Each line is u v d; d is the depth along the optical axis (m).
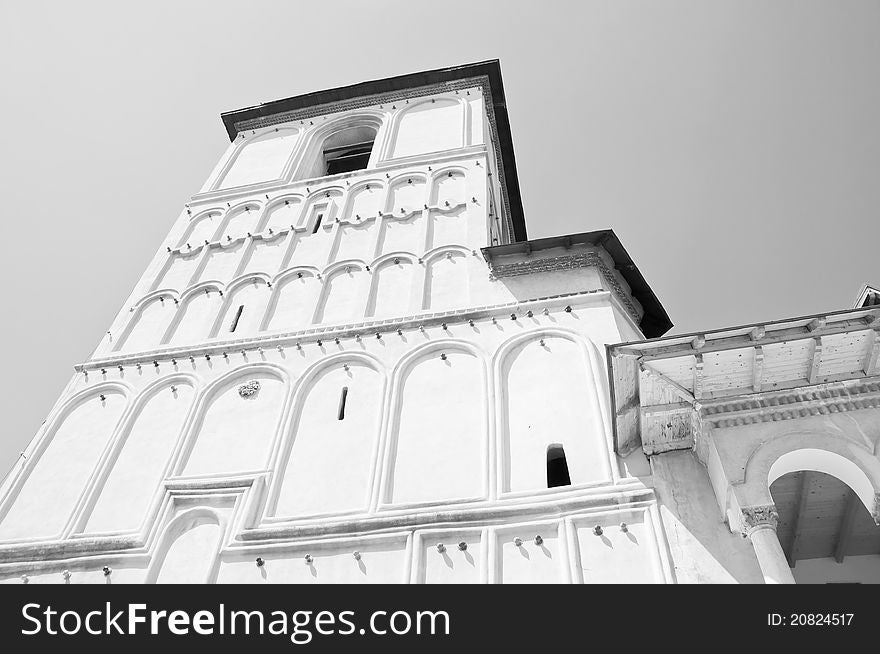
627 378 10.01
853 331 9.23
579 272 15.20
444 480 11.37
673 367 9.70
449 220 18.23
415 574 9.89
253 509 11.43
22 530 12.03
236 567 10.57
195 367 14.73
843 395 9.68
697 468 10.48
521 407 12.39
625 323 14.34
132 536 11.43
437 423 12.42
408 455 11.92
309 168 23.45
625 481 10.62
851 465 9.33
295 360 14.38
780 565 8.59
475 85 26.06
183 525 11.52
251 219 20.03
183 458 12.77
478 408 12.53
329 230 18.89
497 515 10.51
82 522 11.93
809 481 12.12
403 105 25.55
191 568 10.79
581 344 13.28
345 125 25.53
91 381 14.91
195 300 17.08
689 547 9.59
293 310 16.09
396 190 20.03
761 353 9.45
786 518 12.88
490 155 23.48
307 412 13.24
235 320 16.19
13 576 11.07
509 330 13.95
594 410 11.94
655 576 9.38
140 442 13.34
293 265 17.67
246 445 12.84
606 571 9.58
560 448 11.59
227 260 18.42
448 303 15.29
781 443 9.55
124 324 16.58
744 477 9.38
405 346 14.09
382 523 10.69
